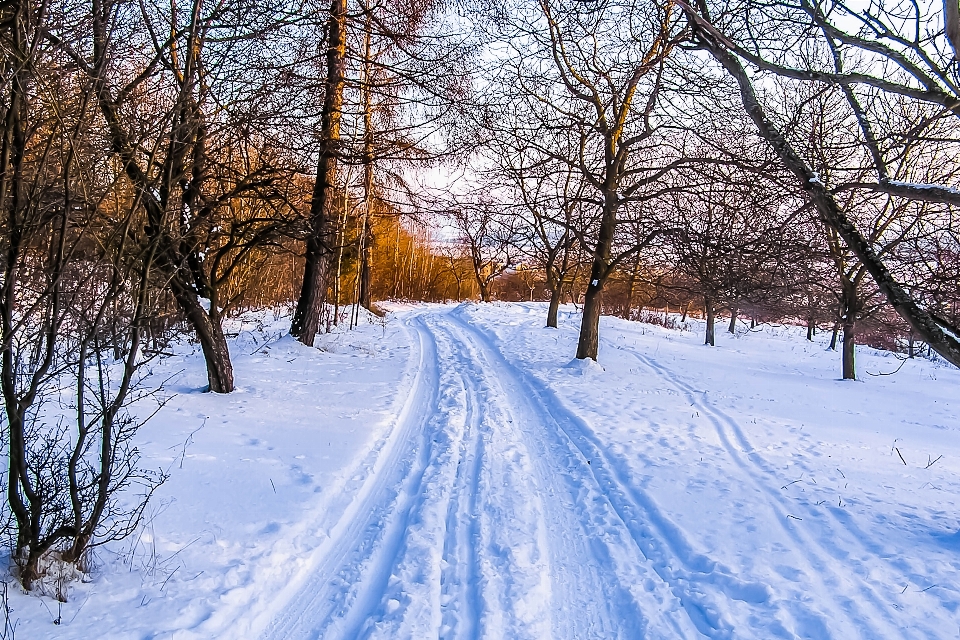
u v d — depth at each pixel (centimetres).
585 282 2561
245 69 665
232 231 842
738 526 512
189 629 312
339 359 1300
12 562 337
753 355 2283
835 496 603
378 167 1055
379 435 732
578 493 591
